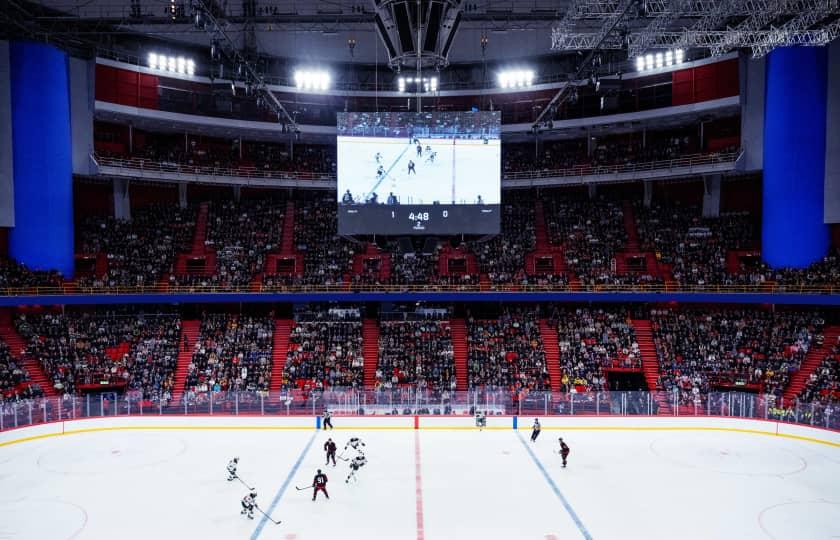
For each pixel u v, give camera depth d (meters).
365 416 39.69
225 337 48.09
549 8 46.44
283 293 49.34
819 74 46.16
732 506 25.72
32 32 44.78
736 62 49.44
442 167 37.25
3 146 45.84
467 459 32.44
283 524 23.67
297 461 32.03
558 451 33.97
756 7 33.97
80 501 26.14
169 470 30.48
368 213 37.06
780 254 47.69
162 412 39.53
